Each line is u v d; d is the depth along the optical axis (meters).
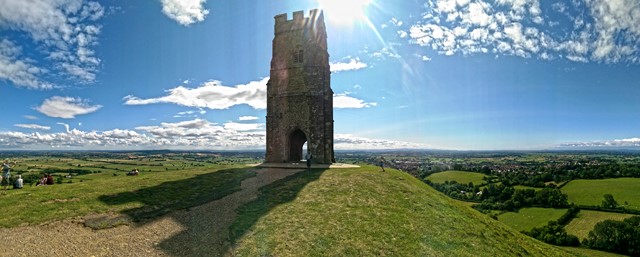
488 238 16.52
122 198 18.45
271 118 39.28
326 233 14.45
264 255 12.34
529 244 19.19
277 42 40.06
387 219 16.52
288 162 38.44
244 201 18.97
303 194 20.44
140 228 14.41
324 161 37.44
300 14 39.41
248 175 27.38
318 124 37.69
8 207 16.17
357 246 13.44
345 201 19.03
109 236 13.41
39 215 15.15
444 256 13.47
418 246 13.96
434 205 19.91
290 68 39.06
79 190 20.02
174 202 18.39
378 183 23.67
